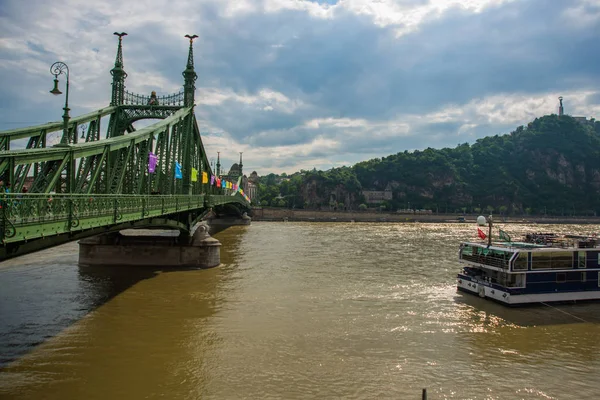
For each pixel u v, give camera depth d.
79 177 23.00
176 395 14.98
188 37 47.31
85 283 31.50
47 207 14.89
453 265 43.06
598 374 17.53
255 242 65.31
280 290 30.30
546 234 34.09
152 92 44.81
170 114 44.47
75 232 18.02
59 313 23.92
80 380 15.85
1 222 12.59
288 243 64.31
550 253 27.61
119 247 39.38
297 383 16.06
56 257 42.88
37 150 17.17
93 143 22.23
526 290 27.09
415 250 56.97
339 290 30.58
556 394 15.82
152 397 14.80
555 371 17.75
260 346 19.53
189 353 18.58
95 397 14.67
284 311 25.06
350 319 23.75
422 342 20.56
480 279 29.50
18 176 18.58
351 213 167.25
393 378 16.67
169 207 30.66
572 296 27.75
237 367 17.30
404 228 116.19
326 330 21.88
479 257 29.64
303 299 27.88
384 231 99.06
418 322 23.55
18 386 15.29
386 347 19.80
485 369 17.75
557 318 24.80
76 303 26.02
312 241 68.25
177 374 16.58
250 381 16.12
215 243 39.94
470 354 19.28
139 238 39.72
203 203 47.31
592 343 20.98
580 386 16.47
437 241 71.31
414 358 18.64
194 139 50.16
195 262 39.41
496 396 15.57
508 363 18.42
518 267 26.92
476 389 16.03
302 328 22.09
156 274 35.66
